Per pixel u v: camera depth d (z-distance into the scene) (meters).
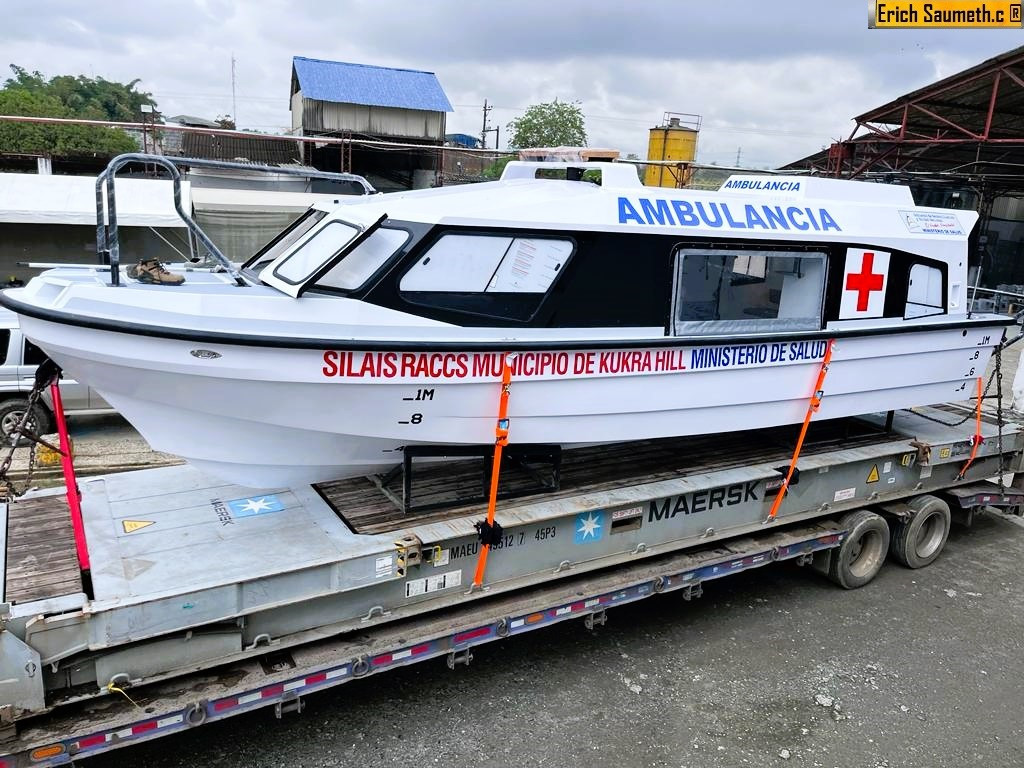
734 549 4.95
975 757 3.93
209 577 3.12
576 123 39.72
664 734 3.99
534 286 4.05
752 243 4.62
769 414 5.02
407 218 3.85
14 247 11.71
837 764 3.83
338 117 22.17
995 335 5.98
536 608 4.03
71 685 2.94
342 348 3.57
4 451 7.48
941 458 5.90
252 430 3.81
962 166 18.83
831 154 18.69
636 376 4.36
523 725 3.98
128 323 3.30
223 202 11.98
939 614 5.46
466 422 4.02
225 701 3.17
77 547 3.20
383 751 3.73
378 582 3.50
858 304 5.18
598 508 4.17
